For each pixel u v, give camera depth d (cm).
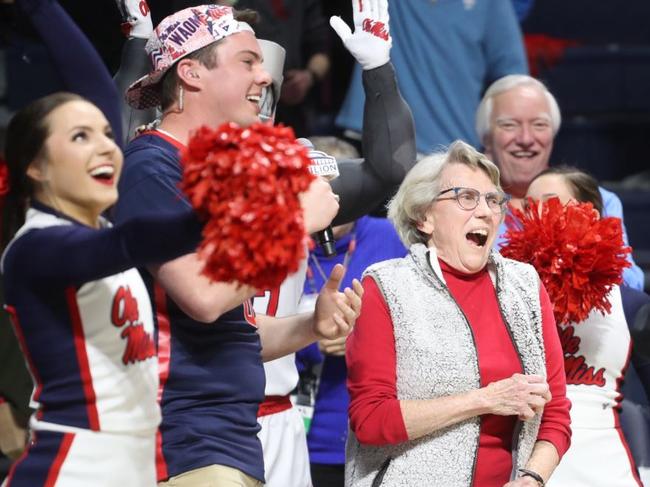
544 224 787
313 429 929
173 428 662
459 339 722
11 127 594
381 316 729
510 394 704
